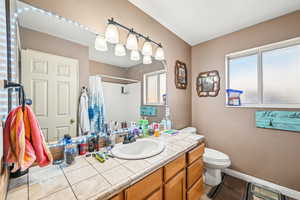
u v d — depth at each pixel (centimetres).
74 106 102
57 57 93
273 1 134
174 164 99
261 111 167
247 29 181
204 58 223
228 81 203
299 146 144
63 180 66
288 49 161
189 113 233
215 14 156
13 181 65
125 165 81
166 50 184
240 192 157
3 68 56
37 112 84
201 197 150
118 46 129
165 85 185
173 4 141
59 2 92
